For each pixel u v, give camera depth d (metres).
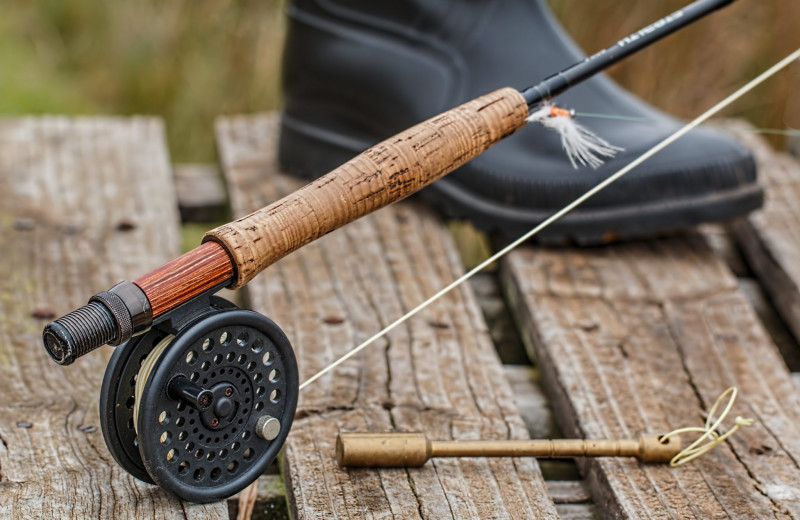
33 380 1.08
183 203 1.42
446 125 0.96
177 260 0.91
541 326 1.17
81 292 1.19
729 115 1.91
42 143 1.43
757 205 1.28
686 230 1.32
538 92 1.00
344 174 0.94
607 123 1.27
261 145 1.47
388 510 0.97
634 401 1.09
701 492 1.00
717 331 1.18
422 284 1.23
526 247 1.28
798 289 1.24
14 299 1.17
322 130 1.36
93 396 1.07
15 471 0.99
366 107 1.33
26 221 1.28
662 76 1.90
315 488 0.99
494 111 0.98
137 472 0.95
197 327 0.91
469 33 1.30
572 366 1.12
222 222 1.44
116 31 2.20
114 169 1.39
